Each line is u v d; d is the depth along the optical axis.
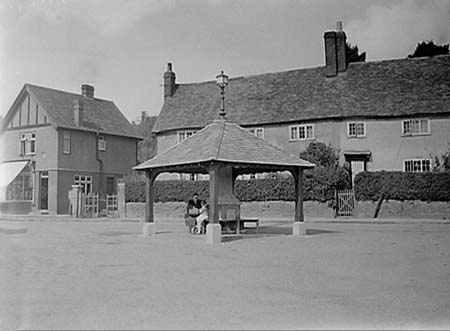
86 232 22.80
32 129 42.38
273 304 7.97
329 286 9.36
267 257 13.27
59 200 41.09
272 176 34.69
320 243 16.58
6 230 24.30
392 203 29.72
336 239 17.86
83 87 45.47
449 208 28.62
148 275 10.59
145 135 52.41
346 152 34.91
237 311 7.54
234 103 39.88
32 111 42.44
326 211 30.77
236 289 9.09
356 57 38.31
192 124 40.47
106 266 11.90
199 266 11.77
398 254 13.67
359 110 34.88
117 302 8.14
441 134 33.22
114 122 46.94
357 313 7.45
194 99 42.66
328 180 30.67
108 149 45.84
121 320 7.09
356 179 30.48
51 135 41.53
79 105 43.16
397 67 36.28
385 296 8.55
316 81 38.12
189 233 21.41
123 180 37.66
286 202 32.09
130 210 36.66
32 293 8.88
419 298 8.39
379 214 29.94
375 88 35.72
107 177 45.53
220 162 16.98
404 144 34.03
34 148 42.28
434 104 33.47
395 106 34.28
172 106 43.06
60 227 26.45
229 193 20.34
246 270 11.15
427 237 18.34
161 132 42.06
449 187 28.66
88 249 15.51
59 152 41.34
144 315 7.33
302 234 19.48
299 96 37.81
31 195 41.62
